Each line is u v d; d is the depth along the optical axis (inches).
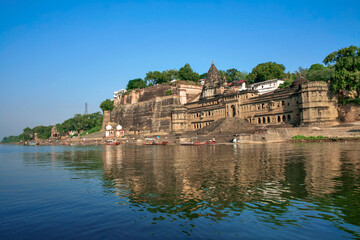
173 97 5580.7
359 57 3230.8
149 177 1156.5
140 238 549.6
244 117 4301.2
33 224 639.8
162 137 4815.5
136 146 3991.1
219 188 916.0
